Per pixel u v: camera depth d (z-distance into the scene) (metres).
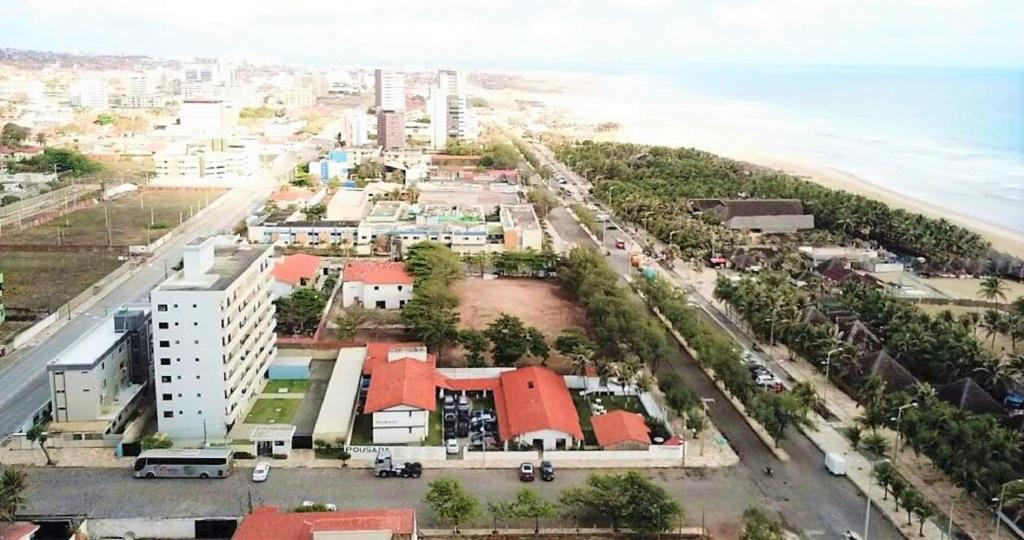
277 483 158.50
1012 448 154.62
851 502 153.88
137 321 191.50
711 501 153.12
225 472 160.12
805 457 171.50
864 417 177.12
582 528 143.25
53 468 162.88
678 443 169.88
